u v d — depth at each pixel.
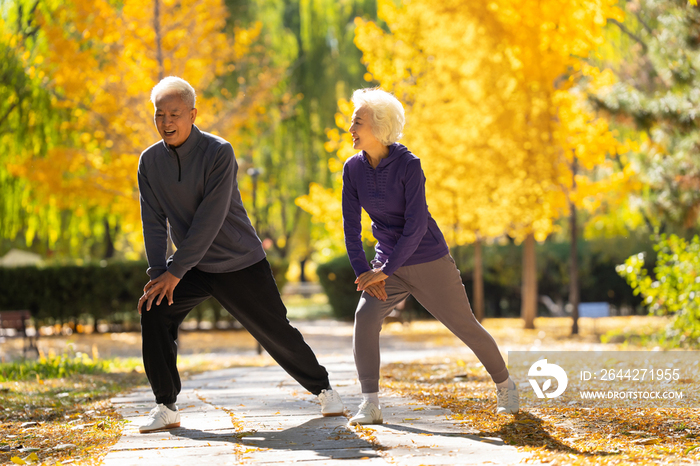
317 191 14.88
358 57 23.09
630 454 2.72
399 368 6.47
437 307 3.46
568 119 13.48
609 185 13.79
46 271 17.44
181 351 13.68
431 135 13.70
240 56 15.12
